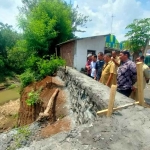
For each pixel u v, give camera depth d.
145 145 2.41
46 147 2.47
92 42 16.19
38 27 14.98
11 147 5.04
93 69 8.78
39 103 9.83
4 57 33.00
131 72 4.77
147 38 13.88
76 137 2.65
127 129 2.81
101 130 2.81
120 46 18.69
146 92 9.12
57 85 10.94
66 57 17.38
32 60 14.76
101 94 4.48
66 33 18.23
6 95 22.06
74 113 7.34
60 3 20.00
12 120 13.37
